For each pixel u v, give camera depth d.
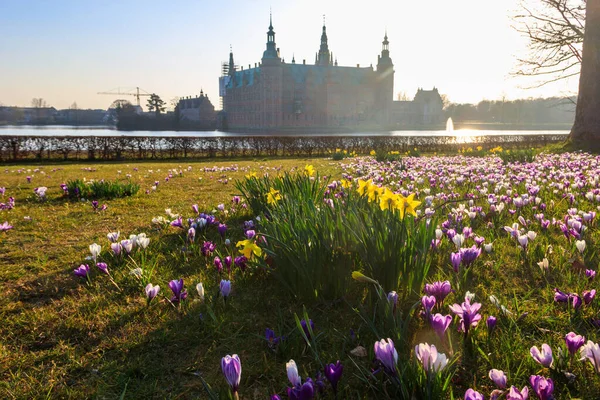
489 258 3.77
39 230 5.56
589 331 2.47
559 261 3.54
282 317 2.81
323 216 3.31
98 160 22.27
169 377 2.24
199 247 4.40
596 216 4.71
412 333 2.52
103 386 2.15
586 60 16.73
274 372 2.24
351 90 173.88
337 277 3.00
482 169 9.62
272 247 3.33
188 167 15.68
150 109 173.25
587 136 16.86
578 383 1.99
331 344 2.48
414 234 3.10
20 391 2.13
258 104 167.88
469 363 2.22
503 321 2.61
